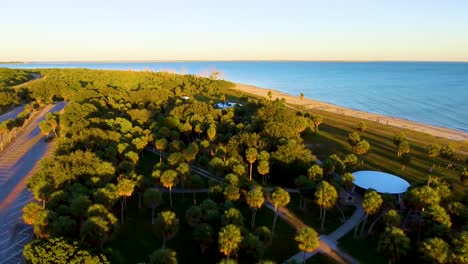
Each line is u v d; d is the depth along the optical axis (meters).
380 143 136.88
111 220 62.28
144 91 181.88
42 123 122.44
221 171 89.94
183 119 139.88
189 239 69.44
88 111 135.12
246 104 176.12
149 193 73.38
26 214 60.91
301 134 143.38
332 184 84.25
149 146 125.75
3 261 58.28
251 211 80.56
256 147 103.62
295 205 84.69
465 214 68.19
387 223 65.12
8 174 96.19
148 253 64.44
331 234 72.81
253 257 58.03
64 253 46.38
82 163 80.81
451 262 52.72
